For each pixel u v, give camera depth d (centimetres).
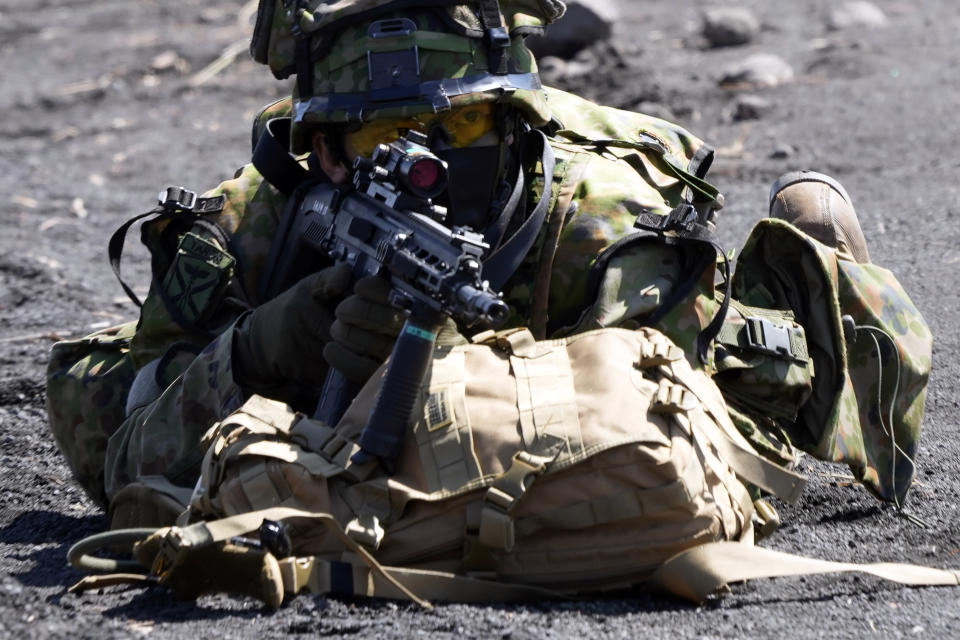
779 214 1230
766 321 1042
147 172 2931
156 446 1002
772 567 832
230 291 1082
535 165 1028
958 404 1358
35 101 3575
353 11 951
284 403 938
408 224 884
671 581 841
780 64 3175
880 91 2942
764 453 1024
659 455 826
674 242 994
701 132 2805
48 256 2230
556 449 829
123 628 793
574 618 817
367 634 787
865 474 1074
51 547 1048
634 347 896
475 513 834
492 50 968
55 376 1152
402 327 901
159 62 3828
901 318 1128
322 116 966
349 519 850
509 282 1007
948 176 2302
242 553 820
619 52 3209
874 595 891
